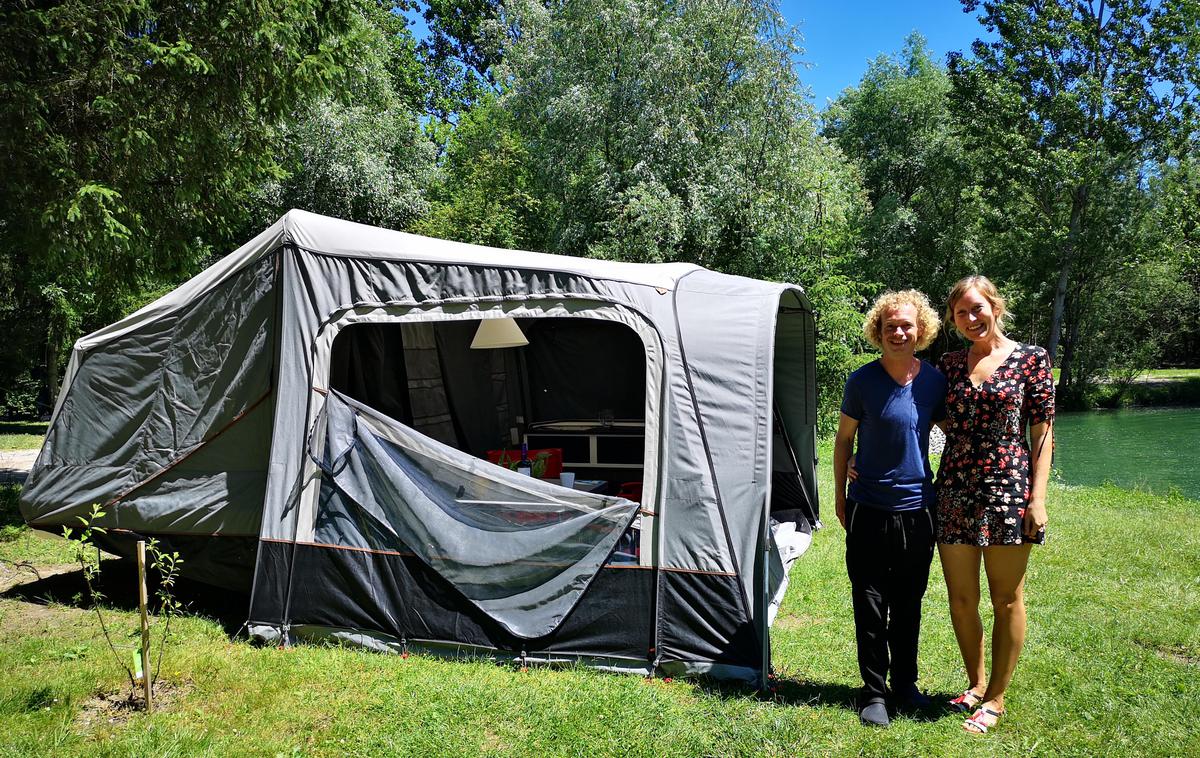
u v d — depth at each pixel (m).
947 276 24.16
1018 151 21.88
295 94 7.19
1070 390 25.64
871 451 3.09
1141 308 25.88
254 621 4.05
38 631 4.17
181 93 6.64
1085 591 4.73
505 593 3.79
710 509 3.60
